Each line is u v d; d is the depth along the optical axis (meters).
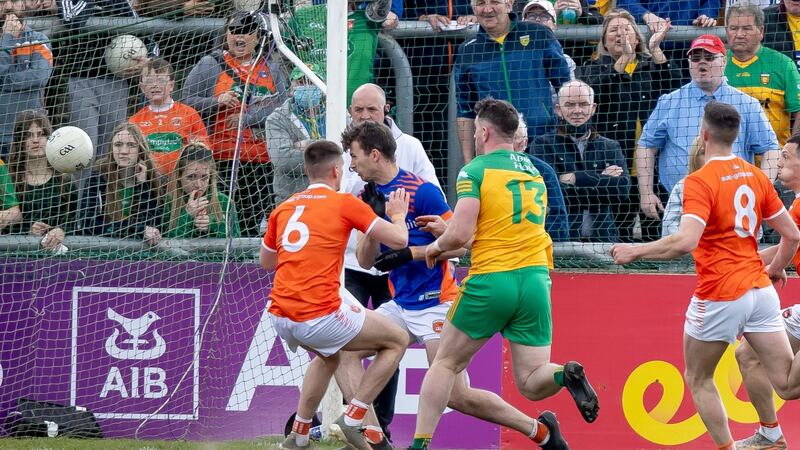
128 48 30.86
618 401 29.38
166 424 29.53
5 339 29.58
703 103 30.78
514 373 22.31
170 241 29.91
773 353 23.69
